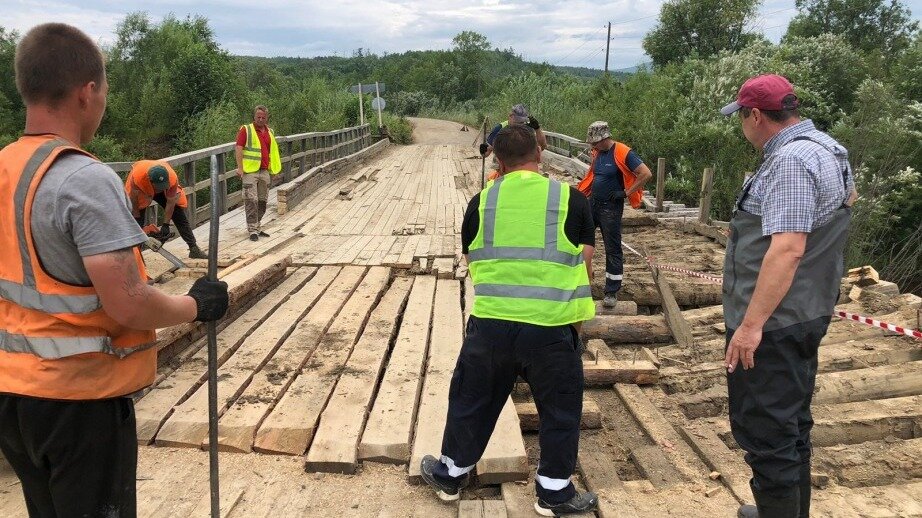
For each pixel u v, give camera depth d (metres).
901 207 18.95
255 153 8.31
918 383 4.40
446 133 43.03
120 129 28.41
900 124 19.48
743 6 35.03
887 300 5.80
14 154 1.71
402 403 3.79
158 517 2.77
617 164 5.70
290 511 2.88
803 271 2.44
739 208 2.59
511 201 2.78
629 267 7.23
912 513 2.98
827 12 36.19
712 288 6.31
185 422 3.47
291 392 3.90
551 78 36.69
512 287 2.72
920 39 23.91
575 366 2.78
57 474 1.81
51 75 1.72
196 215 9.66
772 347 2.46
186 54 31.22
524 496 3.03
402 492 3.07
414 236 8.87
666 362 4.98
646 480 3.33
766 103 2.50
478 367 2.80
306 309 5.57
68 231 1.65
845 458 3.60
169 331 4.16
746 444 2.62
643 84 28.95
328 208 11.55
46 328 1.72
